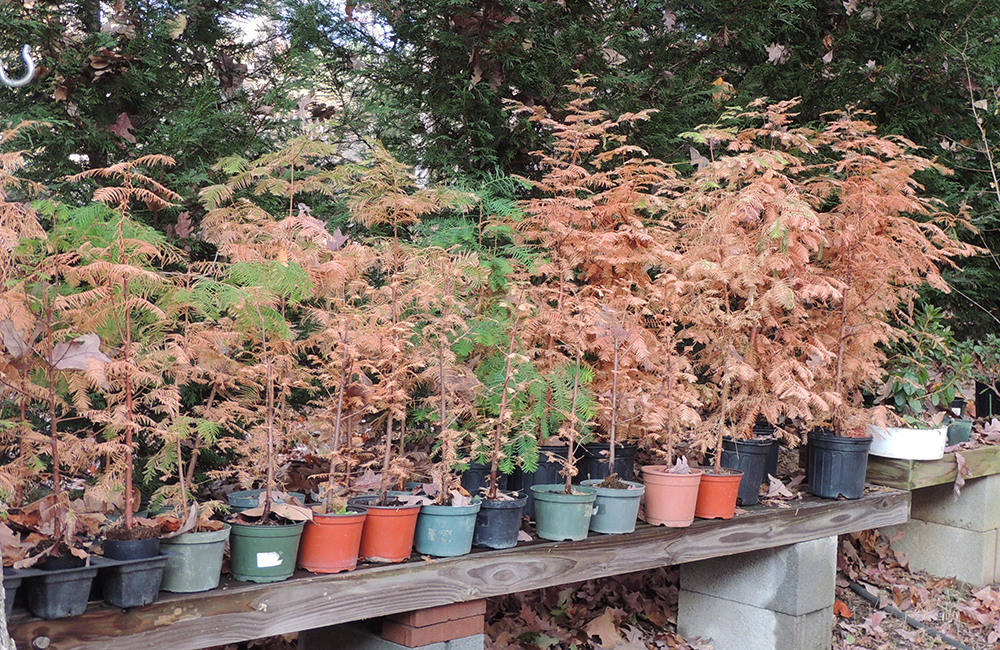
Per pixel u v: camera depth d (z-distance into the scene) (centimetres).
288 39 457
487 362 349
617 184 457
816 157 514
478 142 462
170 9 397
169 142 369
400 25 446
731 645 393
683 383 379
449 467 285
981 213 621
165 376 288
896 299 440
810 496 409
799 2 539
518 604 409
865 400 517
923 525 500
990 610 447
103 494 230
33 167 364
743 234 394
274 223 301
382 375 280
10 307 210
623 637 397
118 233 235
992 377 552
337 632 295
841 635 425
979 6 586
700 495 351
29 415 296
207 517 235
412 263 303
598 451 360
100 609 207
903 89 588
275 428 282
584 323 327
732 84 567
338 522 250
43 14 369
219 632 226
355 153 473
